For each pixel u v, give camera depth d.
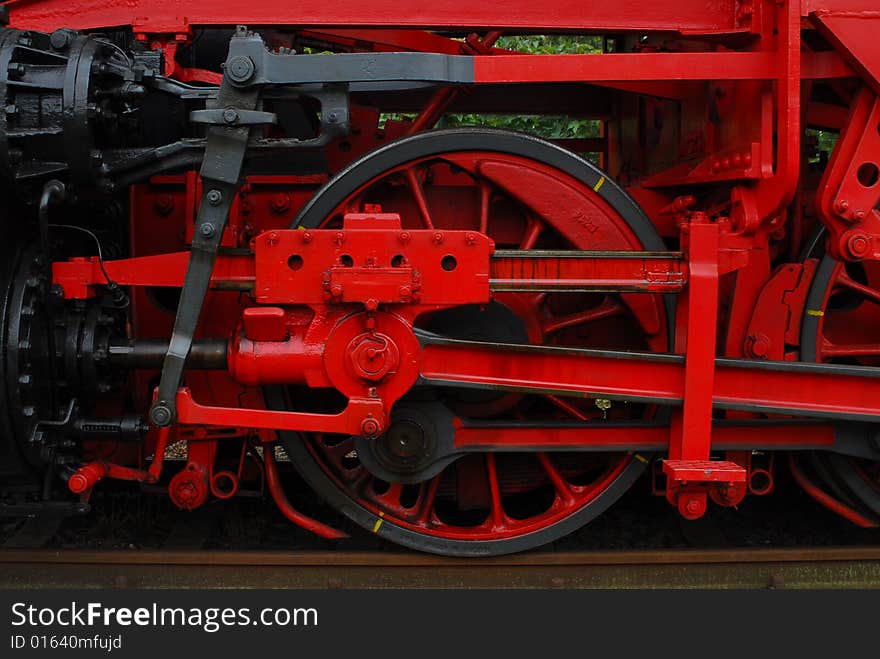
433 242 2.97
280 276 2.98
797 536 3.90
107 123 2.92
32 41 2.94
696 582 3.52
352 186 3.31
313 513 4.06
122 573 3.44
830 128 4.04
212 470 3.59
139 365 3.23
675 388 3.18
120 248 3.61
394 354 2.99
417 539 3.49
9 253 3.09
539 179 3.36
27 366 3.02
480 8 3.11
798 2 2.90
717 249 3.05
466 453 3.39
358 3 3.12
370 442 3.33
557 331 3.64
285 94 2.91
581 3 3.11
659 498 4.36
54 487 3.39
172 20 3.14
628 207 3.37
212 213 2.92
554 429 3.37
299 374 3.06
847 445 3.45
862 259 3.13
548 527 3.51
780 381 3.26
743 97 3.21
